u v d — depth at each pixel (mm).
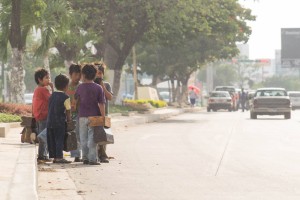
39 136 26719
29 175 18844
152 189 19812
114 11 76062
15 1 55688
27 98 104750
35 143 29000
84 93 26391
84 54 78125
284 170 24719
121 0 75562
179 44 88000
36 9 58688
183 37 91125
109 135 26281
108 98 27484
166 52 125375
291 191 19359
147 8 75438
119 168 25328
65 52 74875
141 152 32406
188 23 81438
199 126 58719
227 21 88250
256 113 77438
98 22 77188
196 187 20219
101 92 26406
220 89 133750
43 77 27438
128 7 76438
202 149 34125
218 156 30344
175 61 126000
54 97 26312
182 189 19812
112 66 82562
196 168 25422
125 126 58688
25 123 28781
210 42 120125
